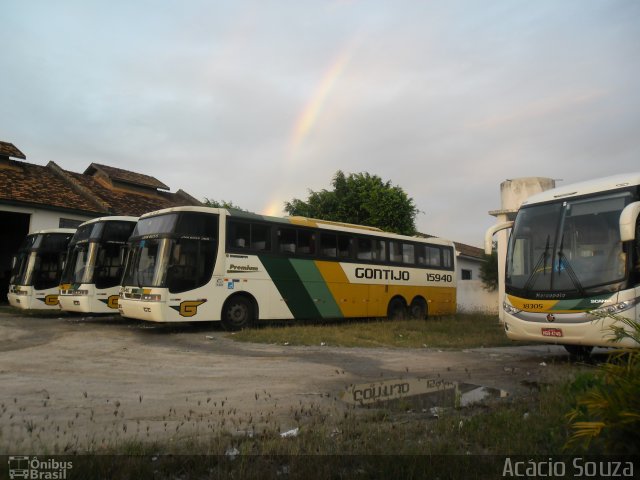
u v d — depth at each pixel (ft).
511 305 33.01
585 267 29.86
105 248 53.98
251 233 47.98
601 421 12.19
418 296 65.57
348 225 58.08
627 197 29.68
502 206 61.93
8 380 23.73
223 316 45.09
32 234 64.54
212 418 18.03
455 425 16.33
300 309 51.06
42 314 62.59
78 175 95.30
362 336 43.80
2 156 81.87
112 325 49.67
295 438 14.99
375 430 16.01
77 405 19.48
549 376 26.71
